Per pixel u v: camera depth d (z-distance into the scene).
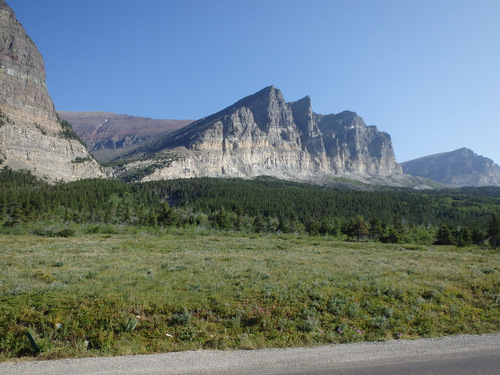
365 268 24.56
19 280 17.80
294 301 14.91
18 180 168.25
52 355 9.41
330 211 167.38
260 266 24.58
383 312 14.21
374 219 93.25
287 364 9.11
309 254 36.31
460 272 22.91
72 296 14.38
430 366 9.09
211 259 28.02
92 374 8.16
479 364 9.30
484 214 184.62
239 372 8.48
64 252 31.64
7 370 8.30
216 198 187.00
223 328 12.16
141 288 16.44
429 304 15.29
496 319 13.79
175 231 84.81
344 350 10.40
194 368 8.69
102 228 78.44
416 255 38.72
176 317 12.44
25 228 75.31
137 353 9.86
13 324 10.89
